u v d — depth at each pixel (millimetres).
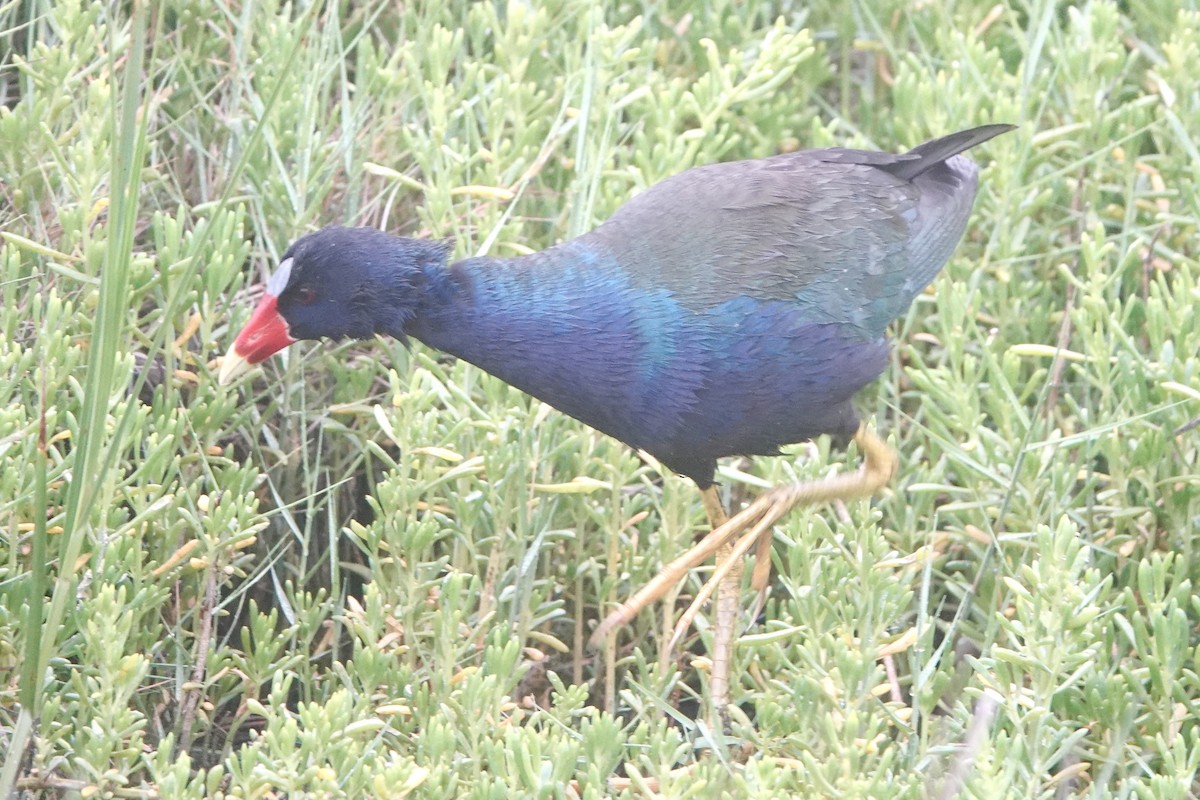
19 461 9883
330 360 11719
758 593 11195
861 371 10398
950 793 8711
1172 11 14211
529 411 10961
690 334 9812
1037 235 13383
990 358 11188
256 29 13117
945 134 12750
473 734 9305
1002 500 11242
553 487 10750
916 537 11461
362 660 9773
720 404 10016
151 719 10539
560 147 13430
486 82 13664
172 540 10312
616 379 9852
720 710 10430
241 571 10914
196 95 12430
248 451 11961
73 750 9375
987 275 13031
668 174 12258
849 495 10500
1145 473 11141
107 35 11703
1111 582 10656
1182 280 11289
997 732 9453
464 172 12656
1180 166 13297
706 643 11023
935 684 9891
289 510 11648
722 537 10055
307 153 11891
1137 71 14922
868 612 10070
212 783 8734
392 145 13117
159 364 11898
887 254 10555
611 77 12625
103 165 10898
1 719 9742
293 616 10680
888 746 9578
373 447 10789
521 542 10758
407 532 10336
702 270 9867
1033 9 13484
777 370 10031
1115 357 11484
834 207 10414
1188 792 9109
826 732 9016
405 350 11625
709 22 14531
